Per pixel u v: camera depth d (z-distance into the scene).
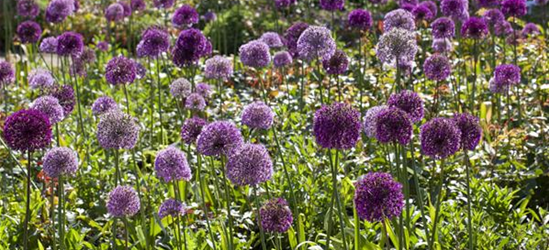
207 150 2.33
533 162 3.13
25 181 2.93
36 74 3.68
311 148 3.05
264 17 6.57
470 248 2.35
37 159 3.24
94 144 3.44
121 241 2.58
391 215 2.09
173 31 5.91
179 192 2.73
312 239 2.69
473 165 3.00
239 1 7.03
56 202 2.82
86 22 7.02
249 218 2.77
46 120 2.28
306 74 4.33
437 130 2.18
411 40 2.70
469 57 4.22
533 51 4.20
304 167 2.94
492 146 3.05
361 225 2.63
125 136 2.42
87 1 7.84
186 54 3.17
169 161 2.38
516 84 3.48
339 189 2.78
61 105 2.87
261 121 2.49
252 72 4.40
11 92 4.35
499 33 4.36
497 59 4.53
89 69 4.81
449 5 3.71
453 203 2.65
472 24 3.57
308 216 2.75
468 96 3.71
